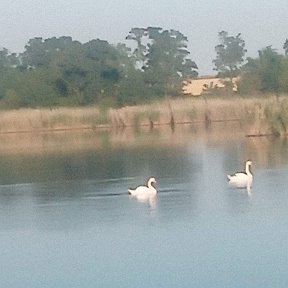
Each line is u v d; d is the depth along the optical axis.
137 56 123.94
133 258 31.34
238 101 88.56
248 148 63.62
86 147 70.56
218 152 62.19
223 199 41.72
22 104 101.06
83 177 52.25
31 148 72.06
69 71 104.19
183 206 40.31
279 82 98.69
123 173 53.22
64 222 38.06
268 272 28.73
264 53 102.19
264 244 32.22
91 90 104.19
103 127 90.00
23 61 121.50
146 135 79.50
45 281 29.22
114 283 28.47
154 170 53.84
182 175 51.12
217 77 128.00
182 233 34.59
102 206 41.41
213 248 32.06
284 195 42.06
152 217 37.88
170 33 125.00
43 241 34.72
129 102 103.75
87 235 35.19
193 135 76.88
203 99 90.88
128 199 43.12
